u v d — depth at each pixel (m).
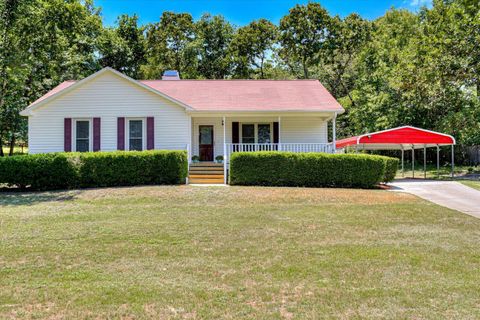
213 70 38.47
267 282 4.31
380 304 3.68
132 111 15.75
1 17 14.62
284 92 18.67
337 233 6.87
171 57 36.72
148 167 13.84
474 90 20.64
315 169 14.02
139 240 6.28
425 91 20.67
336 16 34.00
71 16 17.80
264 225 7.53
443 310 3.55
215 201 10.59
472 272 4.69
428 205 10.12
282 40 34.88
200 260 5.19
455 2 20.75
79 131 15.71
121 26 35.00
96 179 13.46
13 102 22.84
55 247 5.83
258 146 16.61
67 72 25.36
